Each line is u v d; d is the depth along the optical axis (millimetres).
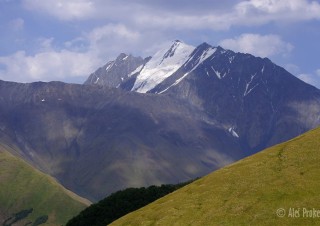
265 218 77125
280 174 90875
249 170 98125
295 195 81625
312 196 79875
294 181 86188
